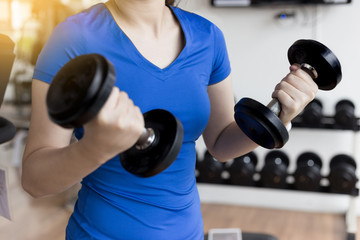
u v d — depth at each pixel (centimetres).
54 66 76
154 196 81
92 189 82
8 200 96
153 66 80
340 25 291
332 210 314
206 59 88
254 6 290
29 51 392
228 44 308
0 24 509
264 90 308
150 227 81
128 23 81
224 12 303
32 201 319
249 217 306
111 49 78
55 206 312
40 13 383
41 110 75
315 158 280
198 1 305
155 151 64
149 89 80
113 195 81
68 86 51
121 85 79
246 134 85
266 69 305
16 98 441
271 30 300
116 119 52
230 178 278
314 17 292
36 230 272
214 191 330
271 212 314
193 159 88
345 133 303
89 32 78
